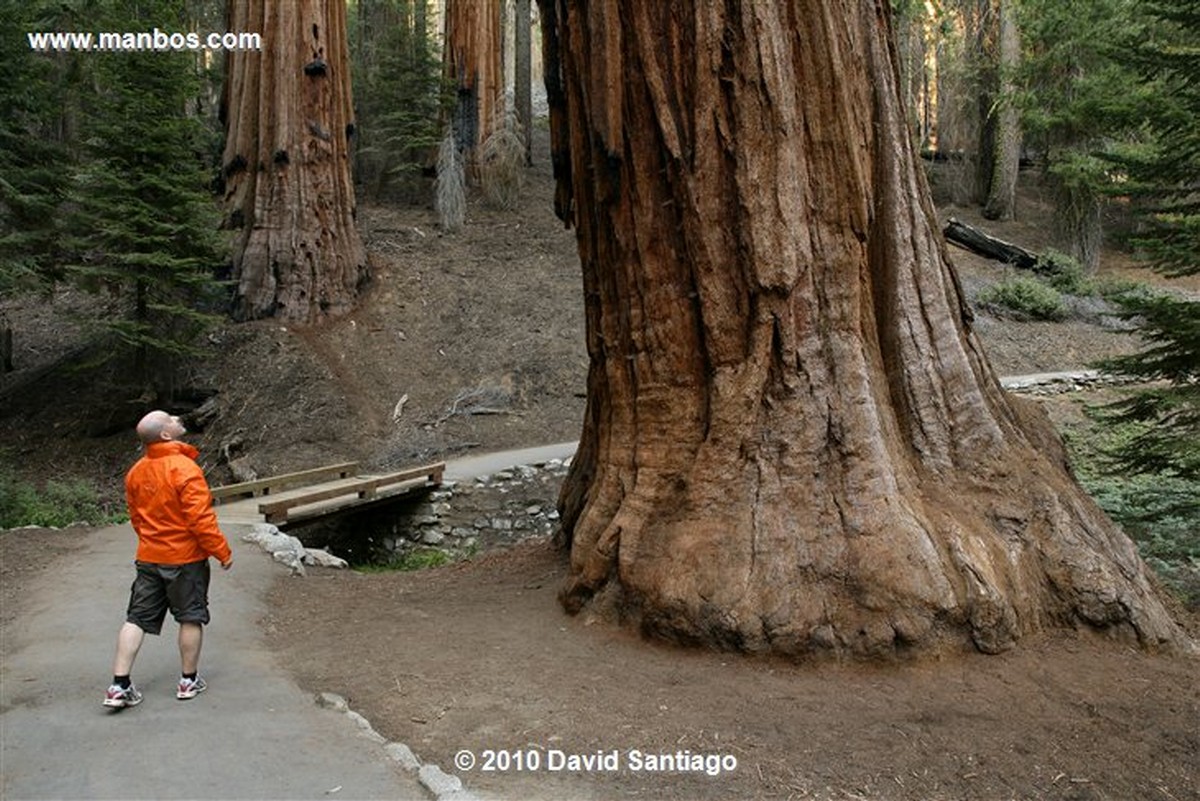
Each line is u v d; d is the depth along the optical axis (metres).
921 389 6.69
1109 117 11.05
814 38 6.48
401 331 22.02
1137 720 4.94
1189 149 9.81
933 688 5.25
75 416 18.34
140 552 5.20
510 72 55.44
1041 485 6.57
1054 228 29.67
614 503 6.81
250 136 21.33
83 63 17.94
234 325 20.53
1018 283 24.81
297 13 21.28
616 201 6.82
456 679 5.56
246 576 8.94
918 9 32.19
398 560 14.39
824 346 6.37
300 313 21.08
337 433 18.36
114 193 16.34
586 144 7.35
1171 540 10.18
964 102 33.97
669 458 6.57
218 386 19.02
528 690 5.34
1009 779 4.31
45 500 13.42
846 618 5.60
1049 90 25.81
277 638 6.84
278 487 14.85
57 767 4.32
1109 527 6.64
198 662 6.01
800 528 5.93
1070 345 22.78
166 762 4.38
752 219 6.34
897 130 7.09
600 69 6.73
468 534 14.92
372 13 35.34
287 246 21.14
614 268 7.00
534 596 7.52
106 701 5.00
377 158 32.75
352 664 5.96
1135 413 9.34
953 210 33.16
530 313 23.61
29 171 16.16
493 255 26.84
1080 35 23.92
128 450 17.42
